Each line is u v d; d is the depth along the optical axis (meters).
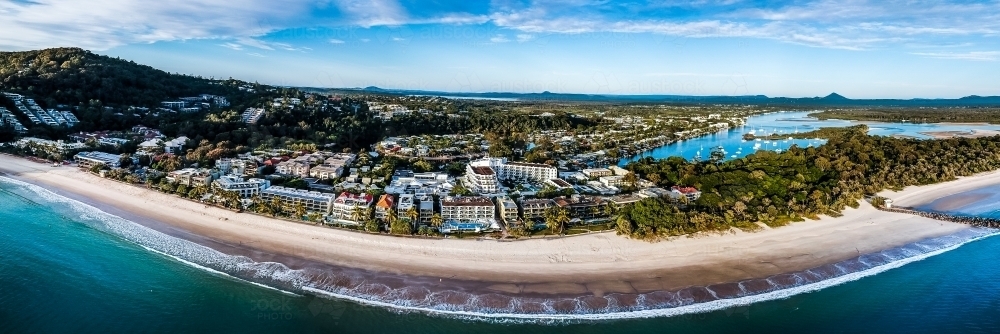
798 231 147.00
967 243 142.25
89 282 107.00
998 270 123.19
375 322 94.94
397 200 164.38
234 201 154.50
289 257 121.81
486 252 126.19
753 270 120.50
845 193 175.88
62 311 95.44
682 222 140.00
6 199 168.00
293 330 91.31
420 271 115.75
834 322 98.62
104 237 133.25
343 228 140.12
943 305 105.56
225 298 102.06
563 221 139.88
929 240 143.75
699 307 103.12
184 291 104.38
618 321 97.75
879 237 144.62
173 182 181.38
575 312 100.19
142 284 106.88
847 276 118.94
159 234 135.88
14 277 107.38
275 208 151.50
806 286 113.44
